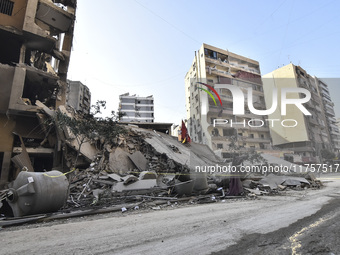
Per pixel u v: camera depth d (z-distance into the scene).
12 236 3.79
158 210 6.37
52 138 15.34
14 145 15.02
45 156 15.93
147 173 10.58
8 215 6.49
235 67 39.84
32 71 17.44
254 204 6.76
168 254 2.75
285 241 3.16
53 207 5.80
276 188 10.38
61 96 21.97
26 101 16.23
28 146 15.09
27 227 4.56
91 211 5.97
